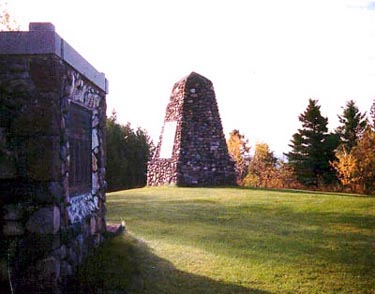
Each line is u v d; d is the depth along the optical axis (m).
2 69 4.53
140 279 5.75
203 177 21.56
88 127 6.26
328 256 8.00
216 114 22.64
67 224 4.95
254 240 9.12
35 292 4.39
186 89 22.47
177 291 5.69
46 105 4.53
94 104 6.54
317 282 6.50
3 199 4.48
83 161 5.94
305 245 8.78
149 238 9.01
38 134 4.51
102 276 5.28
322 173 35.81
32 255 4.44
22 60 4.54
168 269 6.62
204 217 11.70
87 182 6.19
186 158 21.56
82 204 5.77
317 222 11.16
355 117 39.91
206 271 6.72
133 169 31.88
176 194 16.80
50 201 4.50
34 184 4.50
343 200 14.37
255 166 41.31
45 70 4.54
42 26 4.56
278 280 6.50
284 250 8.34
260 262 7.43
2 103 4.51
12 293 4.32
